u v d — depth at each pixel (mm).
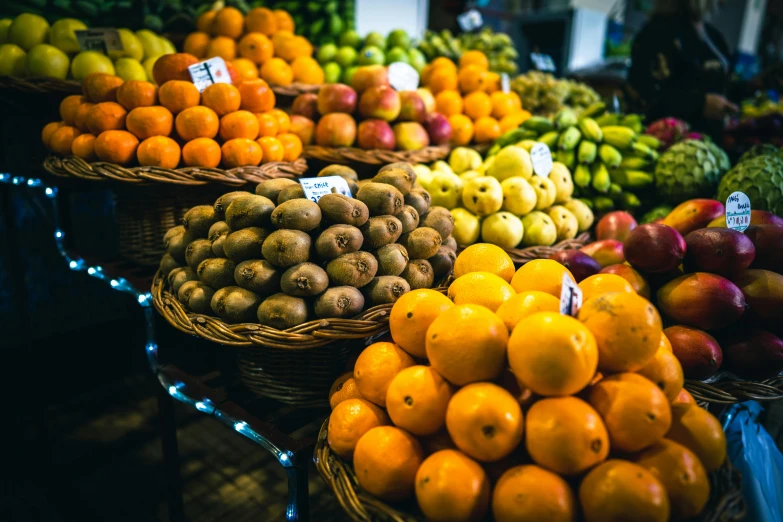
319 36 2742
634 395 773
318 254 1099
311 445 1041
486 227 1682
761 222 1316
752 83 3324
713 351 1073
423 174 1793
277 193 1195
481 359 810
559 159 2012
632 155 2051
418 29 4340
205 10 2580
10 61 1752
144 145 1531
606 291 997
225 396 1242
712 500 826
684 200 1942
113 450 2227
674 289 1156
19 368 2412
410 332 953
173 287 1281
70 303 2598
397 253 1153
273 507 1944
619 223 1797
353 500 852
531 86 2654
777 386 1114
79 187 1836
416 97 2066
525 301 911
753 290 1163
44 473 2068
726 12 5770
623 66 3590
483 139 2324
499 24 4219
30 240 2430
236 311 1092
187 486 2039
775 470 1398
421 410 837
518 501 731
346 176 1354
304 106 2039
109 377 2682
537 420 762
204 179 1522
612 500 709
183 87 1607
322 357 1139
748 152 1908
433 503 758
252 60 2230
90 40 1867
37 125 2164
